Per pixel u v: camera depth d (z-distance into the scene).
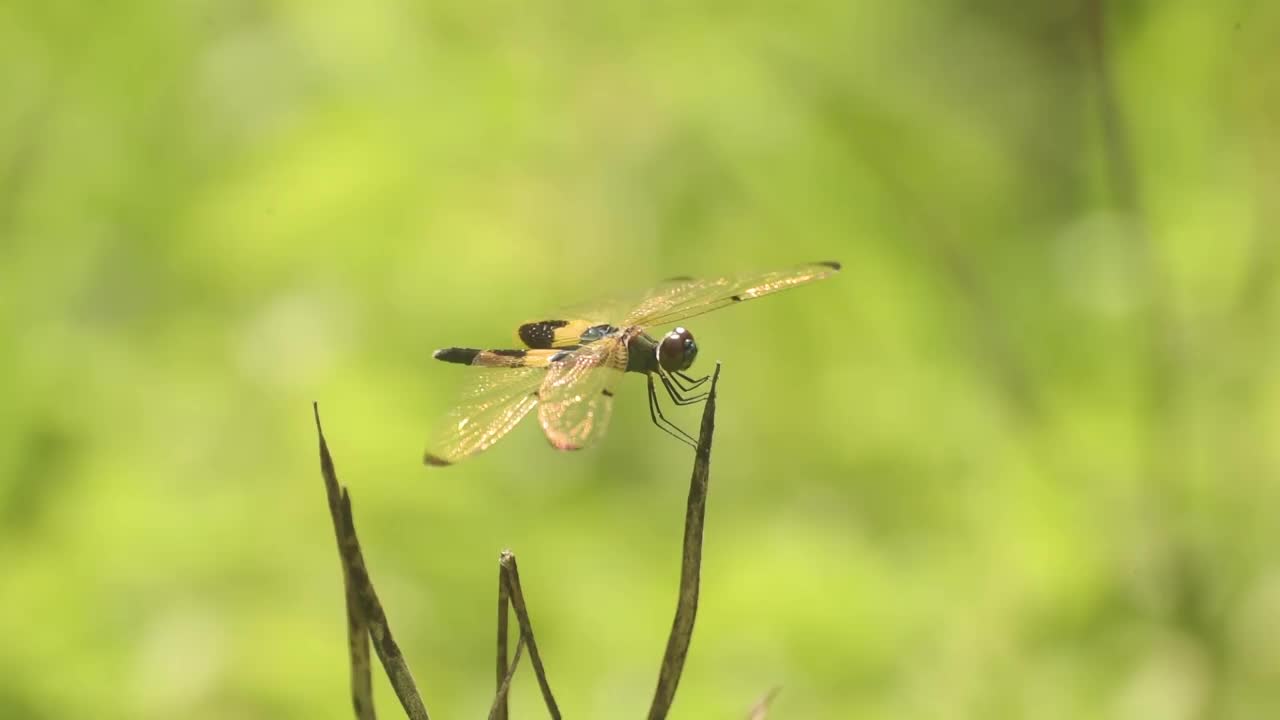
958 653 1.17
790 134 1.23
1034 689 1.17
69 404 1.18
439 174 1.22
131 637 1.14
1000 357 1.23
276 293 1.20
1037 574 1.18
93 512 1.15
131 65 1.23
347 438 1.17
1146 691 1.17
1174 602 1.18
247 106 1.23
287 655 1.14
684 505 1.23
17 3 1.22
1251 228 1.23
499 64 1.23
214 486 1.17
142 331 1.21
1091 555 1.19
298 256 1.20
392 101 1.22
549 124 1.23
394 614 1.16
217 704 1.14
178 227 1.22
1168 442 1.20
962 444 1.22
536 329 1.05
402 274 1.21
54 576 1.14
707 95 1.23
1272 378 1.21
